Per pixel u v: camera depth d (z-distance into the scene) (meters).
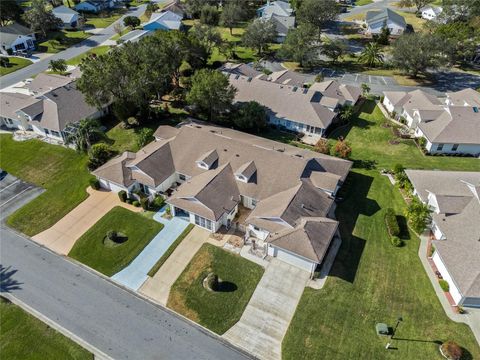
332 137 63.81
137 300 36.72
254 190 46.69
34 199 49.19
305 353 32.47
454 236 40.53
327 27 123.94
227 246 42.34
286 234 39.59
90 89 57.56
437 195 44.59
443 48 82.44
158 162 50.38
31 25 103.19
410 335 33.88
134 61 64.94
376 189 51.47
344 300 36.84
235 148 50.81
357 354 32.44
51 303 36.28
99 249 41.94
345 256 41.56
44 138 61.97
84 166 55.31
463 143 57.78
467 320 35.09
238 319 35.12
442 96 78.31
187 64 92.06
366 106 74.62
